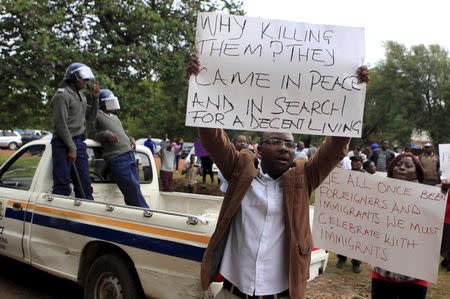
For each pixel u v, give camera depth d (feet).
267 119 7.80
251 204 7.73
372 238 10.02
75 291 16.43
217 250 7.89
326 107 7.80
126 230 11.40
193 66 7.80
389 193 9.89
